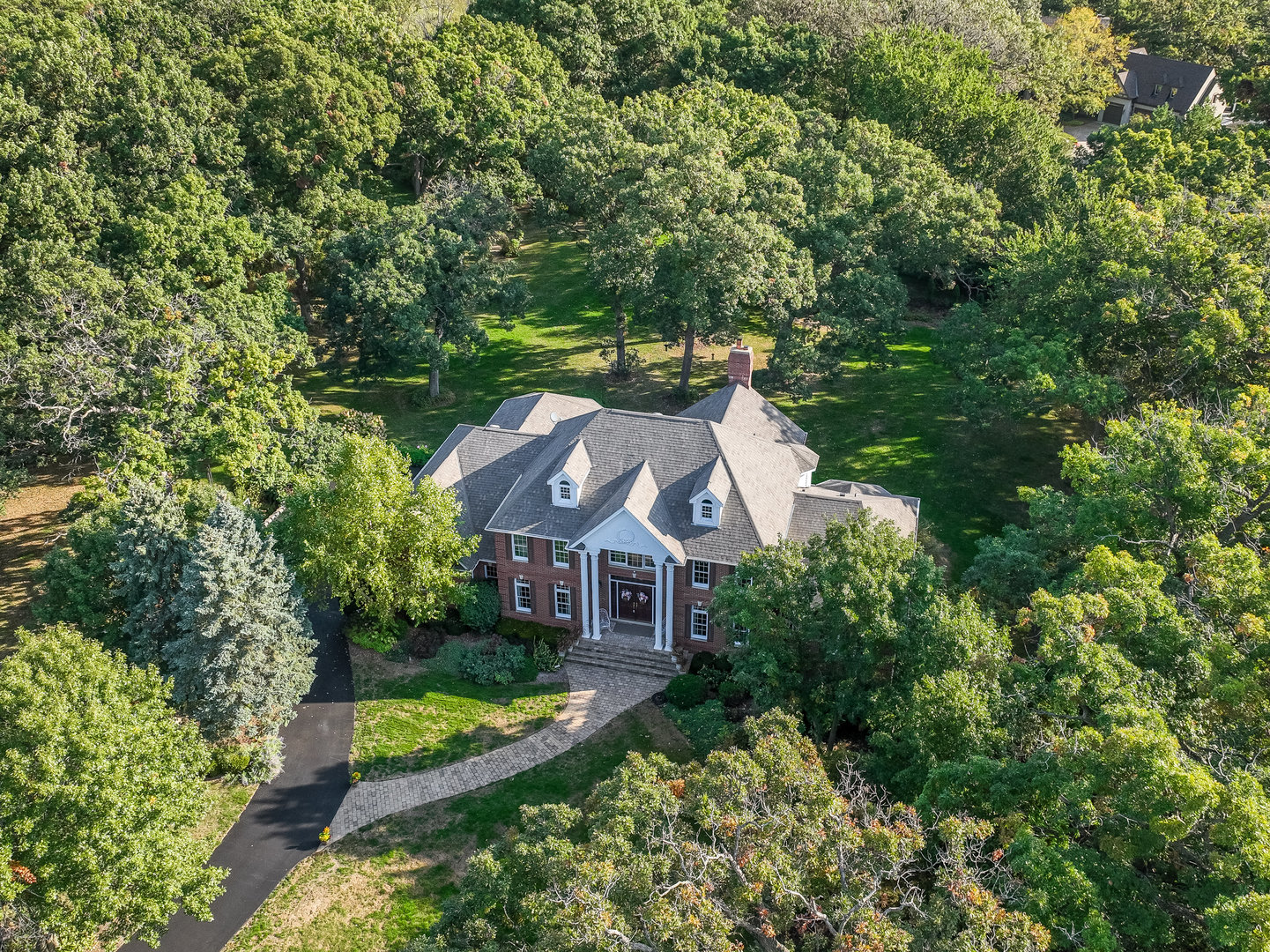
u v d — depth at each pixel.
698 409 55.47
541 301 85.19
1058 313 59.66
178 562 41.97
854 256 67.00
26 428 53.41
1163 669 30.97
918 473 62.66
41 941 30.77
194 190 63.03
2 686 31.48
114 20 80.50
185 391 50.22
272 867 38.03
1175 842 26.42
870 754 34.69
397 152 91.44
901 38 91.56
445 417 69.00
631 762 29.75
